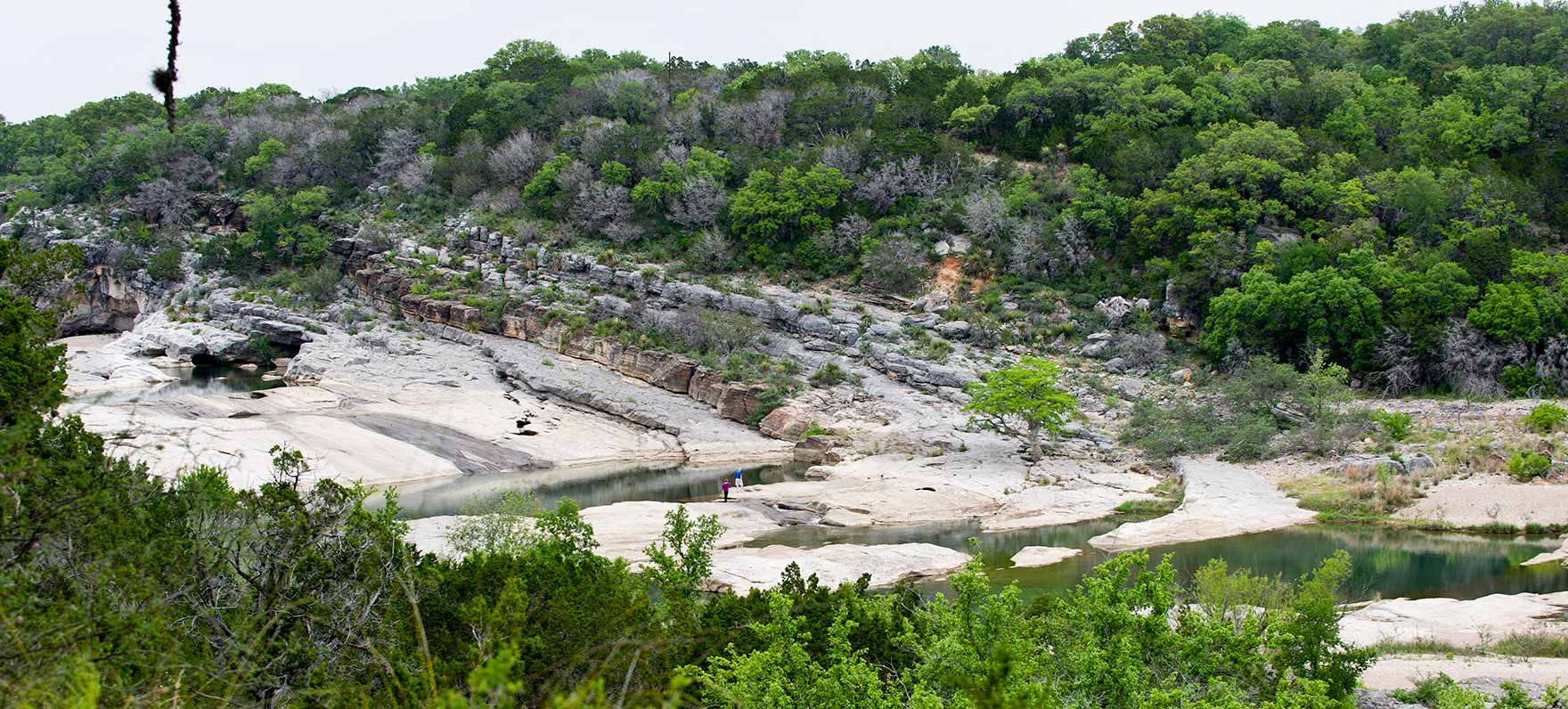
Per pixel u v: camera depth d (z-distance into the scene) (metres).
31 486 13.34
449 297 94.56
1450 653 26.88
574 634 17.59
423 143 116.88
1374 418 59.66
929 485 56.88
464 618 16.47
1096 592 18.06
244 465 56.09
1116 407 70.12
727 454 70.81
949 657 17.12
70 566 12.88
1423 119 94.00
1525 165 89.06
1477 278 74.25
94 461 16.80
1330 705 16.89
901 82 119.31
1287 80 100.94
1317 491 51.09
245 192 116.75
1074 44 128.50
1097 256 88.19
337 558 17.47
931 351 78.19
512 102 119.25
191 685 12.12
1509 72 99.69
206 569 16.02
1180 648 17.73
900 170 95.31
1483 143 90.44
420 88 148.25
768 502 54.50
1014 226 88.12
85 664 9.97
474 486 61.44
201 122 130.25
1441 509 46.44
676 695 11.28
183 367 94.25
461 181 107.31
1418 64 114.94
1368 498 48.94
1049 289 84.31
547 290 91.69
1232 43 124.19
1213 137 89.81
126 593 12.99
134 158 121.00
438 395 79.06
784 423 72.69
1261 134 86.50
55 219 115.25
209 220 116.25
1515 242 79.50
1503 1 130.38
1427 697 20.80
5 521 12.39
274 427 64.94
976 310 83.06
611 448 71.44
